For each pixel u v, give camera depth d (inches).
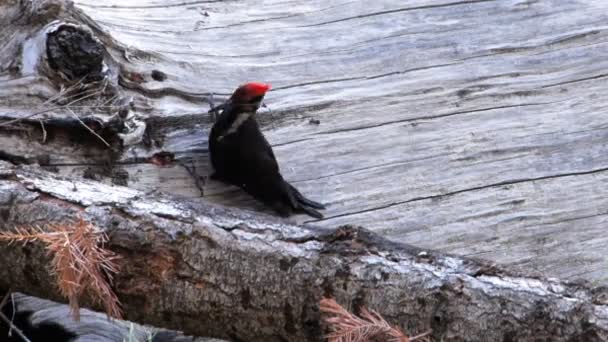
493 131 370.3
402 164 358.9
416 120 365.7
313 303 237.6
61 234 220.8
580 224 367.9
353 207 351.6
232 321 245.3
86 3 348.8
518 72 379.9
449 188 360.2
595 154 374.9
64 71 317.7
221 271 242.2
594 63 387.5
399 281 235.3
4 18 320.2
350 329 210.7
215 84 351.6
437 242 355.3
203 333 251.8
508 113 374.0
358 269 237.5
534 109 376.5
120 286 244.5
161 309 246.8
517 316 229.1
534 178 367.2
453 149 364.8
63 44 316.8
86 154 323.0
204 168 342.6
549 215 365.7
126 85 333.1
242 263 241.4
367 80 366.6
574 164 372.5
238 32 365.4
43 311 294.4
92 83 320.8
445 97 370.3
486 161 366.3
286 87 358.9
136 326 291.0
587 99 382.6
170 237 244.1
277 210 342.0
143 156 333.1
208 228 244.7
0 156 312.3
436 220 356.5
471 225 358.9
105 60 327.9
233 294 242.1
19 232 233.8
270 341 246.1
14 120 304.2
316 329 238.4
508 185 364.8
